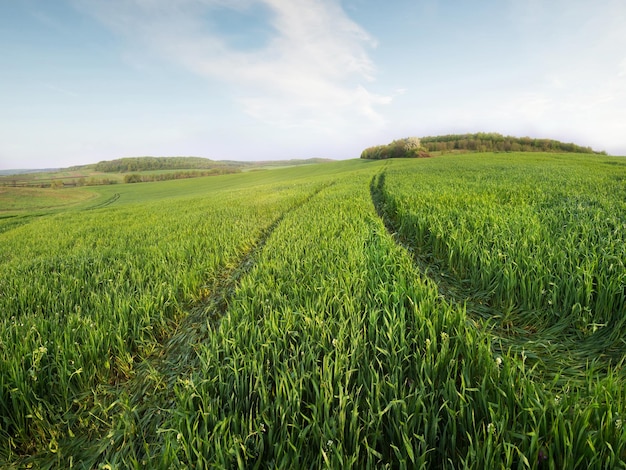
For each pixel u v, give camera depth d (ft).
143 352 11.09
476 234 17.46
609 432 5.09
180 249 21.81
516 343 10.19
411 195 34.30
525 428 5.47
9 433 7.84
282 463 5.39
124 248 25.07
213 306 14.17
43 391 8.54
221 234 26.94
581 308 10.30
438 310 9.03
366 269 13.33
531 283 11.85
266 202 49.96
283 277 13.93
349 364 7.50
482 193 32.73
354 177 87.81
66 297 14.25
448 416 5.84
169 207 63.82
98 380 9.64
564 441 4.90
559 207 23.43
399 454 5.29
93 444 7.59
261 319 10.05
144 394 9.11
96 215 63.46
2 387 7.83
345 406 6.06
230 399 6.86
